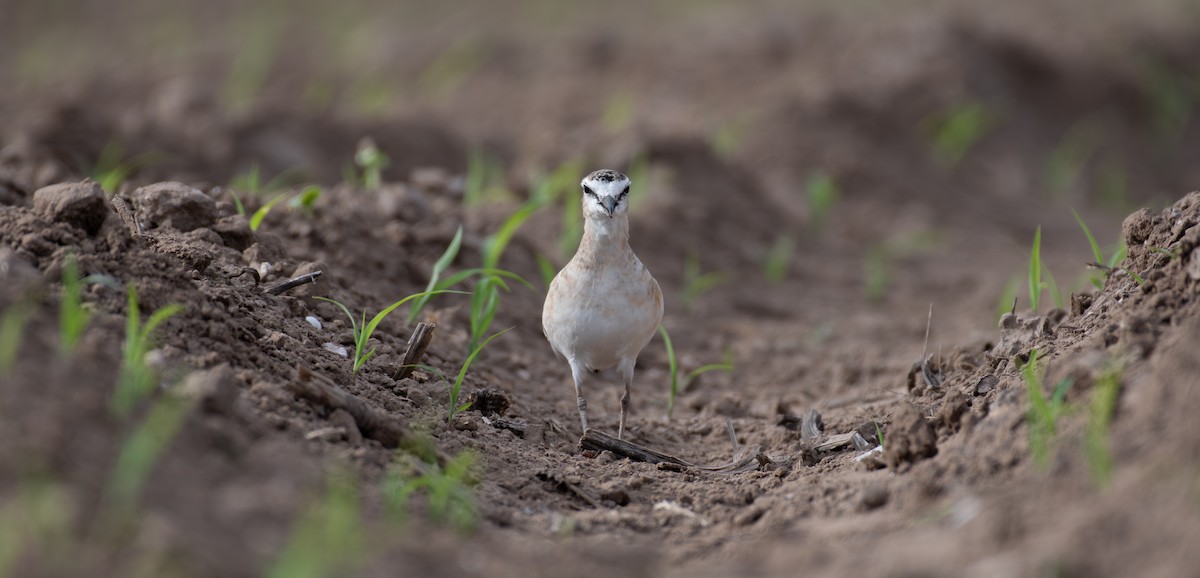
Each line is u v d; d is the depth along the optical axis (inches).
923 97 983.6
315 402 340.2
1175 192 979.3
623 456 402.9
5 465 246.4
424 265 540.4
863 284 729.0
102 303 332.8
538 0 1475.1
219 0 1473.9
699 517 344.5
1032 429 305.4
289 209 523.2
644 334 423.5
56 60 1194.0
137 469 249.3
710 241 753.0
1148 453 273.4
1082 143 1011.3
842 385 516.4
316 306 429.7
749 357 577.3
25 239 342.0
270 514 264.4
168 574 225.6
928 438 333.1
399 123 863.7
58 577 223.6
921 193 880.3
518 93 1038.4
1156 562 241.9
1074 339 364.8
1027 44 1093.8
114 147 738.8
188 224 429.4
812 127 928.3
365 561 256.2
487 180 816.9
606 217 400.8
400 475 319.6
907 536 290.2
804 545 299.3
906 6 1251.2
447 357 458.0
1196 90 1115.3
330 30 1316.4
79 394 278.7
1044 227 858.8
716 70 1055.6
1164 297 330.3
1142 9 1288.1
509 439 395.9
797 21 1151.0
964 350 434.6
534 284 595.2
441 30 1277.1
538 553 289.0
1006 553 263.1
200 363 328.5
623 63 1092.5
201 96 811.4
